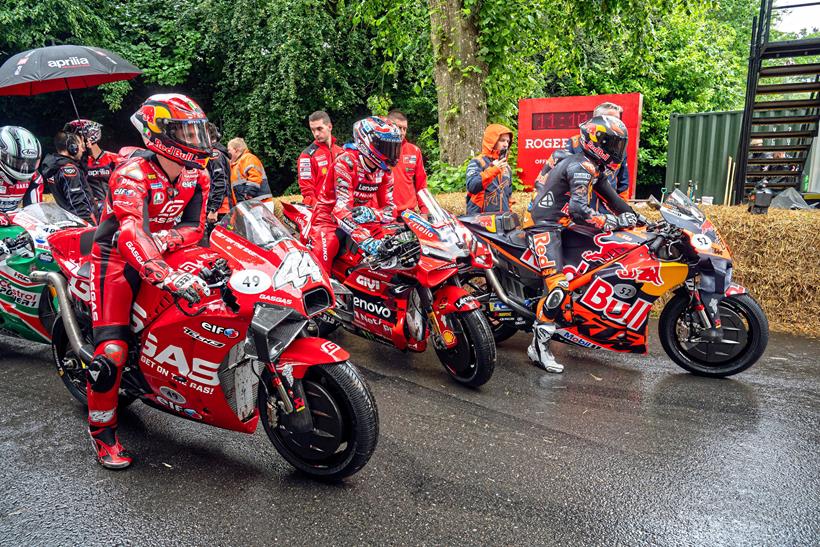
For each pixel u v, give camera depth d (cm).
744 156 935
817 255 596
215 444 378
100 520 299
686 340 497
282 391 316
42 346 558
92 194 627
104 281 330
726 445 378
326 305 318
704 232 459
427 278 439
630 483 335
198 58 1523
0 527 293
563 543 284
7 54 1326
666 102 1928
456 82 973
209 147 315
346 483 333
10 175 494
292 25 1394
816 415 421
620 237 486
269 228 324
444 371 506
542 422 411
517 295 535
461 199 755
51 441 379
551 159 519
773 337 589
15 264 465
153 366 343
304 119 1549
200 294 304
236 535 288
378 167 470
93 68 620
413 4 1161
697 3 1100
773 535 290
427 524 298
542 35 1099
